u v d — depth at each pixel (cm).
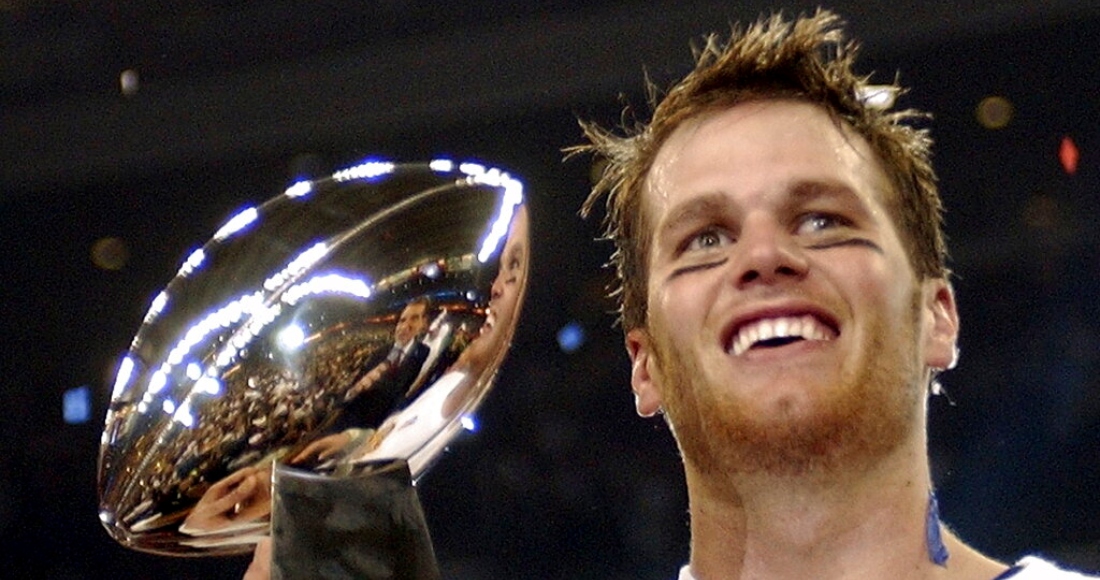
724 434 309
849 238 313
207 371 277
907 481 312
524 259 299
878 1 1031
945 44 1052
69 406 1180
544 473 1130
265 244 284
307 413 278
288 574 258
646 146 339
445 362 287
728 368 309
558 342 1140
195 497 280
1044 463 1089
